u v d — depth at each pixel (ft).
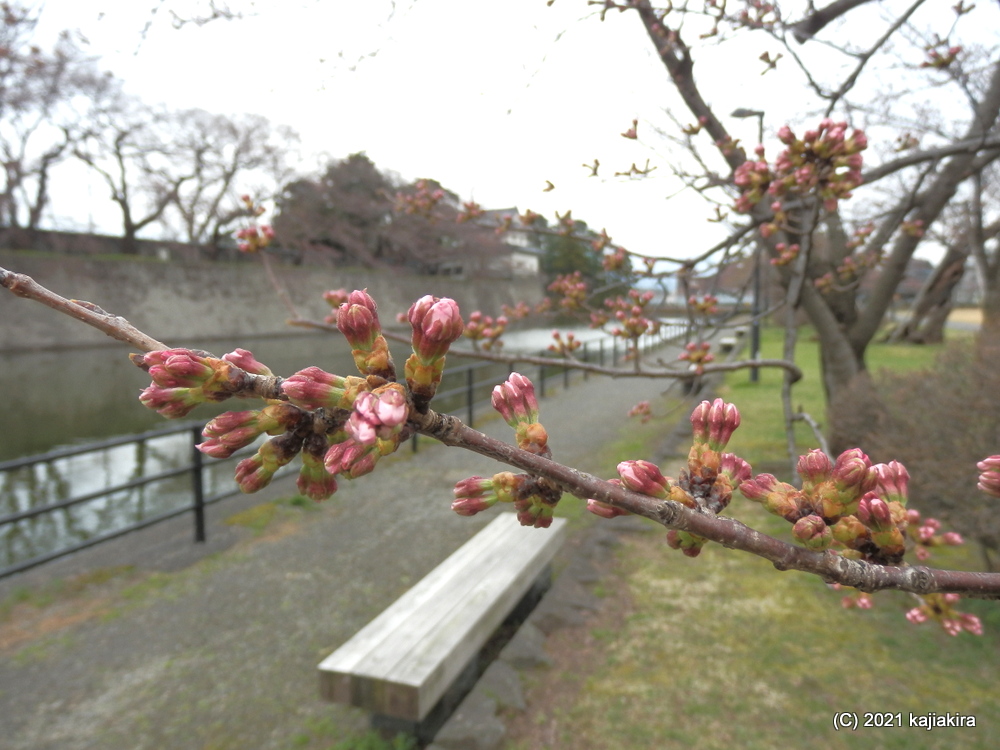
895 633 13.88
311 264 111.55
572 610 15.05
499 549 14.84
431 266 124.98
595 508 3.04
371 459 2.27
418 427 2.38
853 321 25.12
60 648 13.96
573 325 60.18
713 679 12.48
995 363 13.33
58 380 54.80
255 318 96.22
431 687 10.18
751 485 3.14
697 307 12.55
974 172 18.25
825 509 3.03
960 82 13.48
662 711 11.59
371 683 10.02
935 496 14.19
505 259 96.32
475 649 11.73
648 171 12.97
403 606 12.20
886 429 17.08
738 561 17.52
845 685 12.17
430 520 21.71
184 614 15.43
